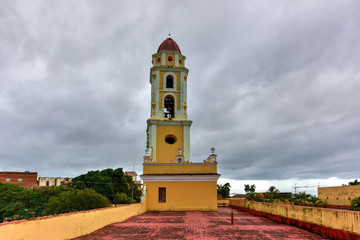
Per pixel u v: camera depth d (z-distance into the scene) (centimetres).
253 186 7888
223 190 7081
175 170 2600
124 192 4772
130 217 1955
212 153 2670
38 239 855
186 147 2967
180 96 3139
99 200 2895
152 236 1173
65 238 1034
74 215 1116
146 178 2573
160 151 2956
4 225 707
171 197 2544
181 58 3341
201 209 2523
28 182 6562
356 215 933
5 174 6444
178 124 3027
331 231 1084
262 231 1302
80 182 4434
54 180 7181
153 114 3069
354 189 2980
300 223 1383
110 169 5003
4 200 3247
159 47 3434
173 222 1672
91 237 1144
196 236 1172
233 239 1100
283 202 2627
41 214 3216
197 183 2570
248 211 2483
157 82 3147
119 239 1102
